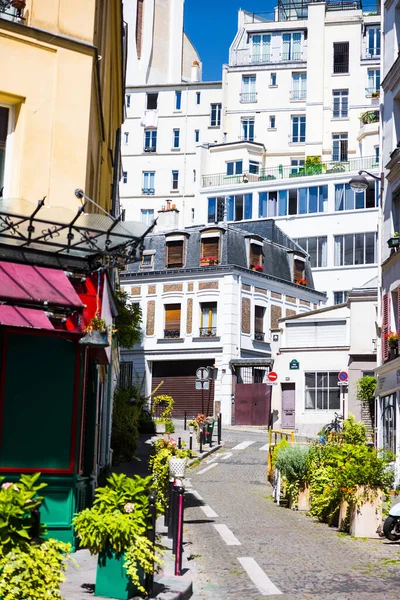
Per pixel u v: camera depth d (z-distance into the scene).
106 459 22.02
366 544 12.98
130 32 82.44
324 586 9.61
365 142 67.50
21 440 10.62
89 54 12.98
